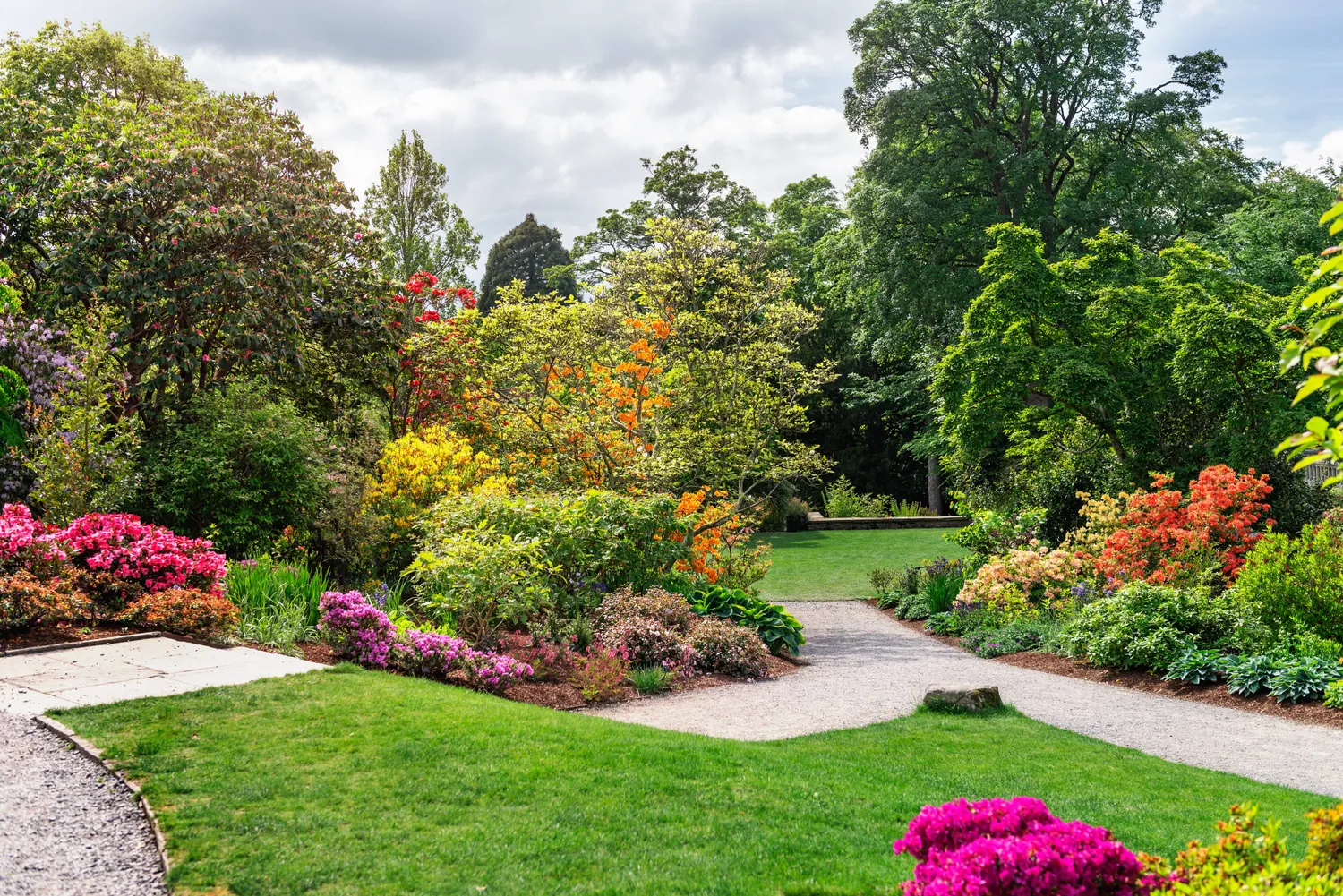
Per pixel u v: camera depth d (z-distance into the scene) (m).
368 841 4.38
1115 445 17.45
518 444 14.78
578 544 10.92
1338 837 3.00
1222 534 12.81
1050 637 11.62
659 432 14.62
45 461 10.46
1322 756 6.99
